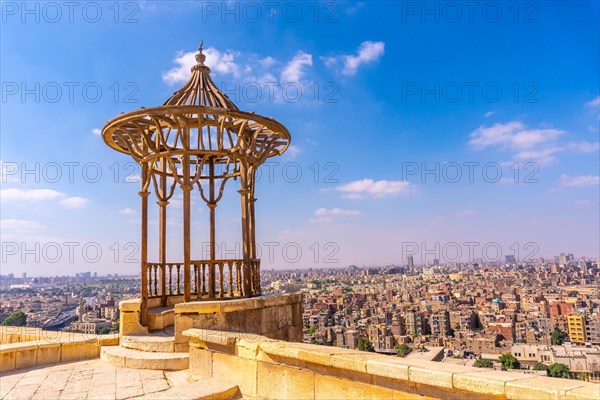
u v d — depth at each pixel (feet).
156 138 33.17
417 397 15.06
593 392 11.39
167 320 33.50
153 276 35.58
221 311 29.76
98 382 24.13
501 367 248.52
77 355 30.60
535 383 12.58
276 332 33.99
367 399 16.53
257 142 40.70
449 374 14.11
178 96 35.94
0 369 26.99
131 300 33.73
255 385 20.90
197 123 35.27
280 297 34.76
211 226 40.63
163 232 37.65
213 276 34.37
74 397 21.36
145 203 34.17
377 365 16.03
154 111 32.12
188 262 32.96
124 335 31.68
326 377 17.99
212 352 23.66
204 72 37.37
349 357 17.13
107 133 35.40
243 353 21.76
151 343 29.30
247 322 31.07
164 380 24.53
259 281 38.29
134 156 35.04
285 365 19.66
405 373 15.15
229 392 21.25
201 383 22.13
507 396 12.69
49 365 28.68
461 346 302.25
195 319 29.32
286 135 38.63
